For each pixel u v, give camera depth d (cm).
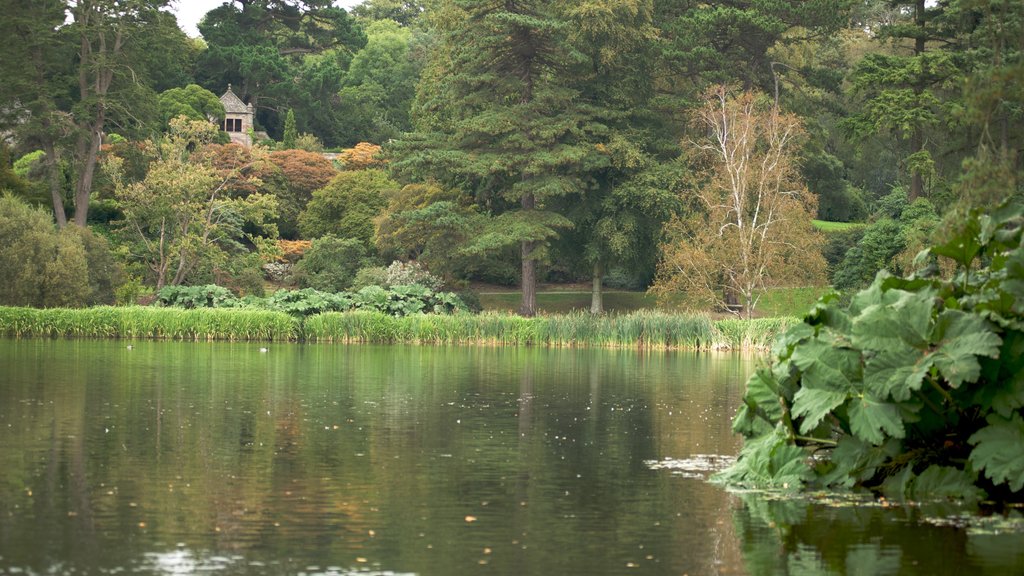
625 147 5294
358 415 1934
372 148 7500
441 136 5584
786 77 5988
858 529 1101
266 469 1382
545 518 1137
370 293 4959
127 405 1998
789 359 1396
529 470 1412
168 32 6356
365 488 1274
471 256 5556
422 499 1220
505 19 5009
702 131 5716
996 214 1334
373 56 10212
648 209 5231
